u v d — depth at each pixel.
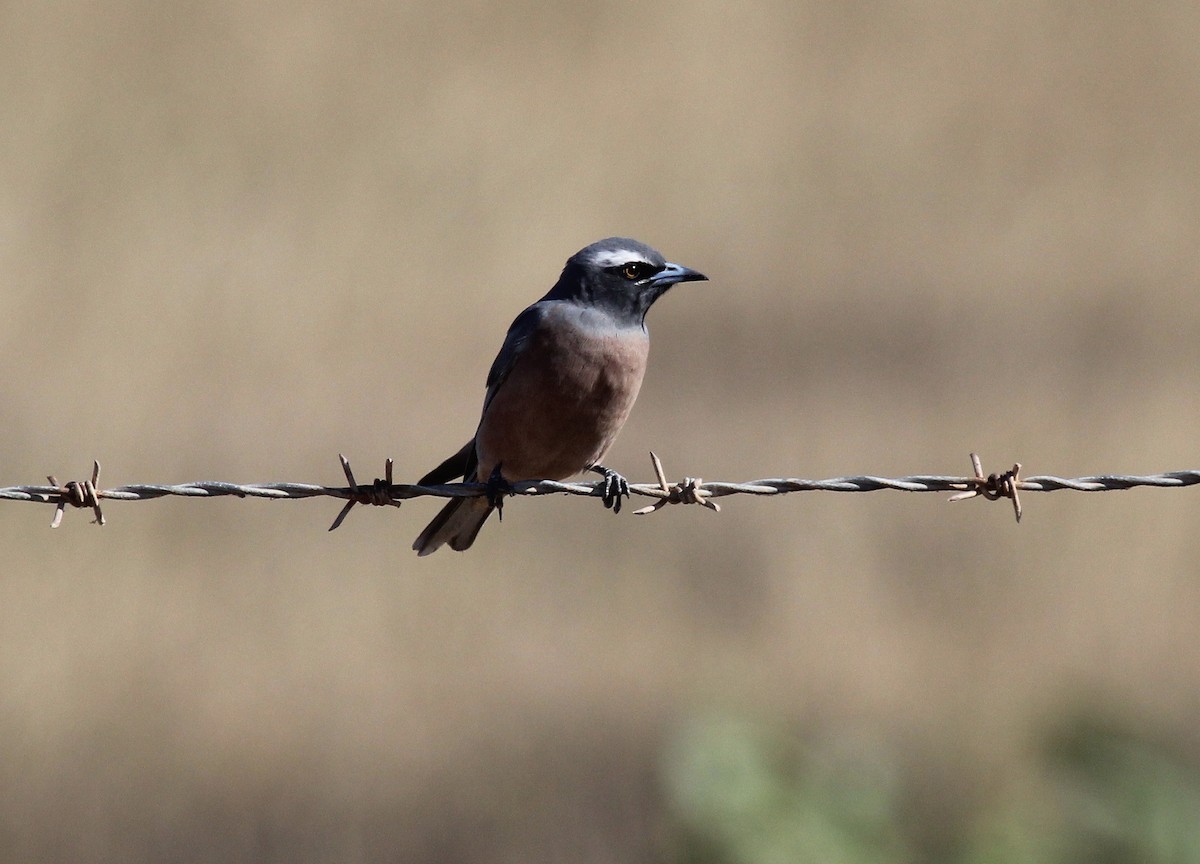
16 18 25.17
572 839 11.06
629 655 13.10
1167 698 12.05
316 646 12.92
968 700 11.77
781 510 16.38
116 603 12.98
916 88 31.55
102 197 21.22
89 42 25.03
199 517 15.04
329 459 16.50
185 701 12.11
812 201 28.08
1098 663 12.68
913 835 9.16
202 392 17.55
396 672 12.72
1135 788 8.12
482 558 14.80
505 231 23.12
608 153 26.86
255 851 11.03
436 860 11.01
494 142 25.59
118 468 15.52
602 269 8.77
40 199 20.70
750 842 7.51
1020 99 32.34
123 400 16.86
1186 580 14.06
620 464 17.73
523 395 8.71
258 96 25.25
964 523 15.75
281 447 16.59
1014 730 11.00
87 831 11.02
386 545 14.77
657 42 31.22
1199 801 8.13
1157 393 19.28
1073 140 30.69
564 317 8.62
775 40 32.62
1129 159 30.47
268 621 13.17
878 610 13.84
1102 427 17.41
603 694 12.55
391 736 12.02
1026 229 27.92
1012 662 12.64
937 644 12.99
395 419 17.80
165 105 24.22
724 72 30.81
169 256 20.14
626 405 8.96
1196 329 23.33
